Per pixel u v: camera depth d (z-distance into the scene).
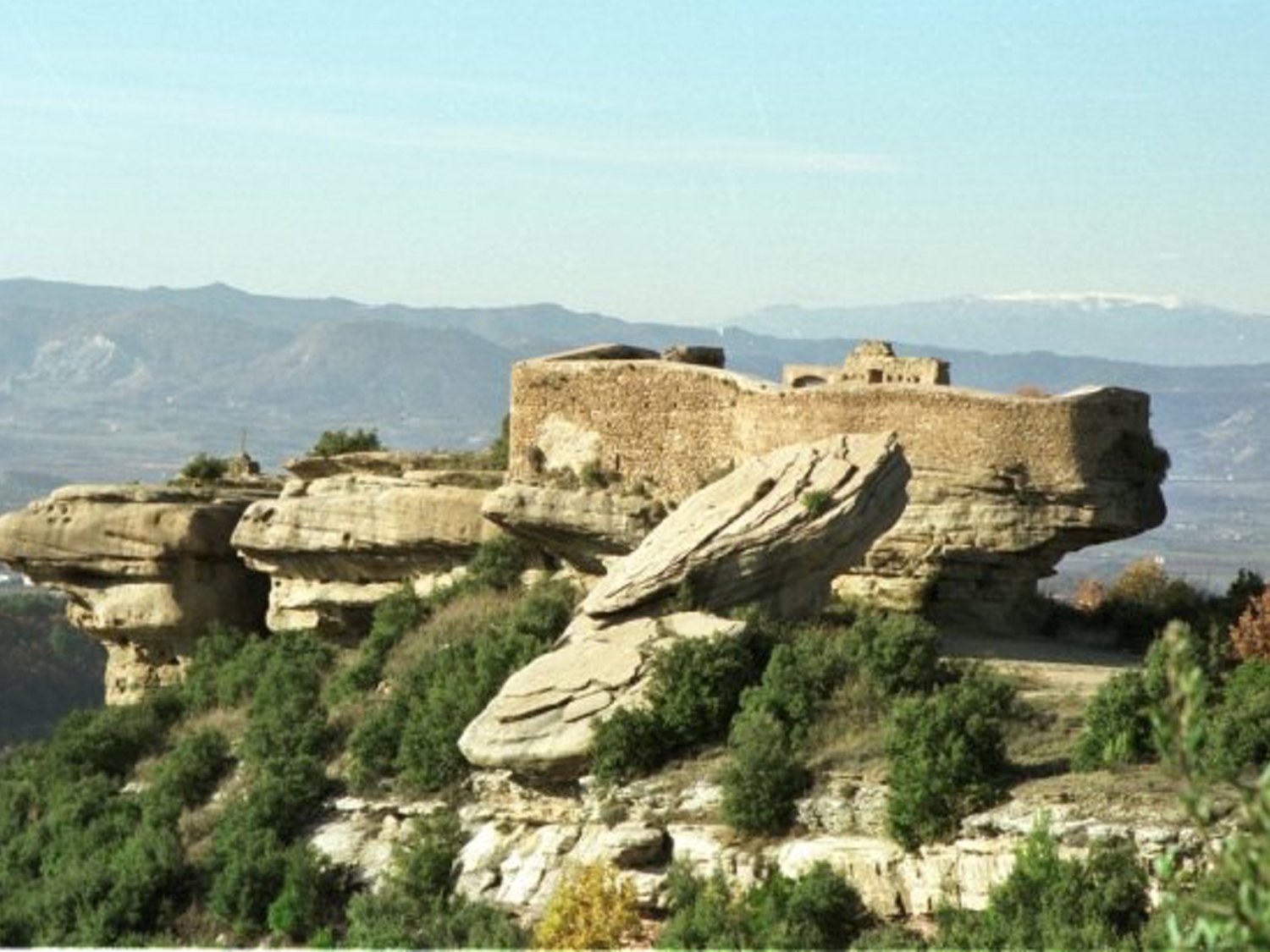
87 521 88.25
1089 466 70.12
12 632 189.12
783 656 61.88
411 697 70.44
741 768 57.72
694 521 68.12
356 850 65.56
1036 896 51.16
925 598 71.44
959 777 54.94
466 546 80.69
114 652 89.69
